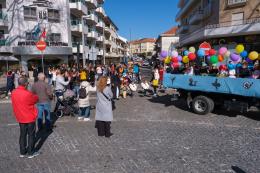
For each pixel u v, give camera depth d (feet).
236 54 31.37
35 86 25.03
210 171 16.19
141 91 56.75
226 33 85.40
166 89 58.23
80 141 22.38
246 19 89.86
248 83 27.22
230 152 19.31
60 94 32.30
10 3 115.96
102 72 70.38
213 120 29.25
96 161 17.95
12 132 25.73
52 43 119.34
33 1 118.42
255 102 28.48
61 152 19.81
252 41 82.43
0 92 59.06
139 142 21.80
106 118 23.02
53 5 122.83
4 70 116.78
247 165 17.02
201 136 23.26
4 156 19.24
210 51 34.19
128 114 33.17
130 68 63.16
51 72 61.77
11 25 116.57
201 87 31.50
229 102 29.76
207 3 118.21
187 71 35.47
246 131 24.72
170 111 34.73
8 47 116.26
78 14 146.51
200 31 98.89
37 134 24.62
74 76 43.70
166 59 38.96
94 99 46.70
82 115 32.09
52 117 32.07
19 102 18.10
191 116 31.48
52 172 16.37
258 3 85.40
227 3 95.45
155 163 17.47
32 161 18.20
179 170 16.35
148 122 28.76
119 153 19.38
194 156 18.61
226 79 29.07
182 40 142.20
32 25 118.93
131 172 16.16
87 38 167.53
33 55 115.75
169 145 20.95
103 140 22.52
